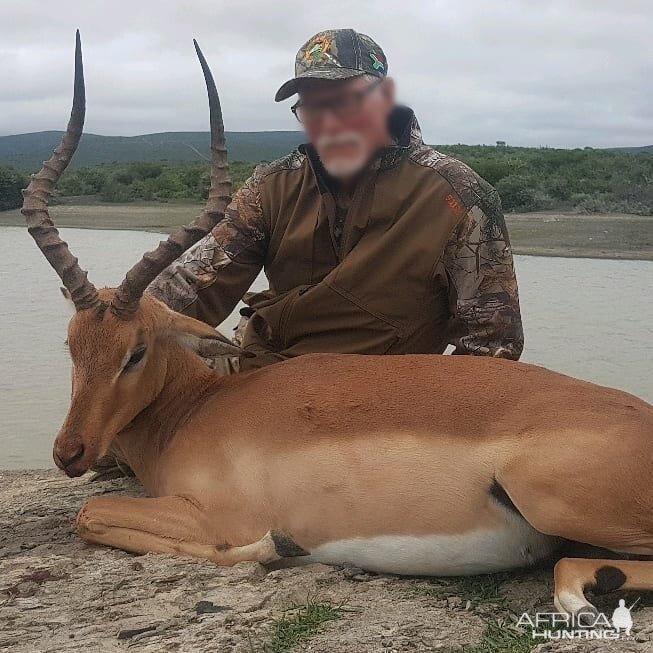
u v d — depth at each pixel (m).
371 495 1.49
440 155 2.01
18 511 2.03
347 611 1.39
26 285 7.20
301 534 1.54
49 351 4.66
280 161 2.09
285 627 1.34
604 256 7.70
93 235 10.57
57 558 1.61
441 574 1.51
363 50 1.96
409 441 1.48
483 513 1.45
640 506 1.37
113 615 1.38
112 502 1.64
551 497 1.38
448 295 2.03
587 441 1.38
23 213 1.71
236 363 2.04
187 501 1.62
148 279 1.68
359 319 1.99
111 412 1.68
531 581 1.50
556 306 5.52
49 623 1.36
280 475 1.55
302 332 2.03
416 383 1.55
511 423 1.44
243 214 2.09
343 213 2.00
